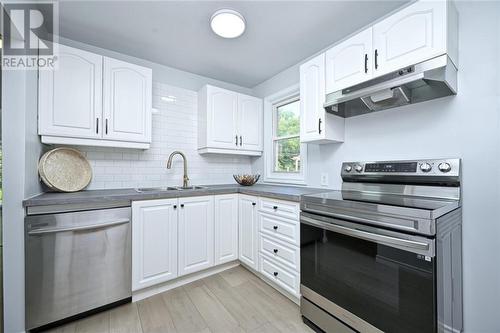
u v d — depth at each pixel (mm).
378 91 1401
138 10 1680
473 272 1288
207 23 1831
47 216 1460
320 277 1471
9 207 1377
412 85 1366
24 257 1405
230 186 2645
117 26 1868
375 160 1778
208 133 2545
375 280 1187
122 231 1727
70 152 1909
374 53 1459
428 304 996
